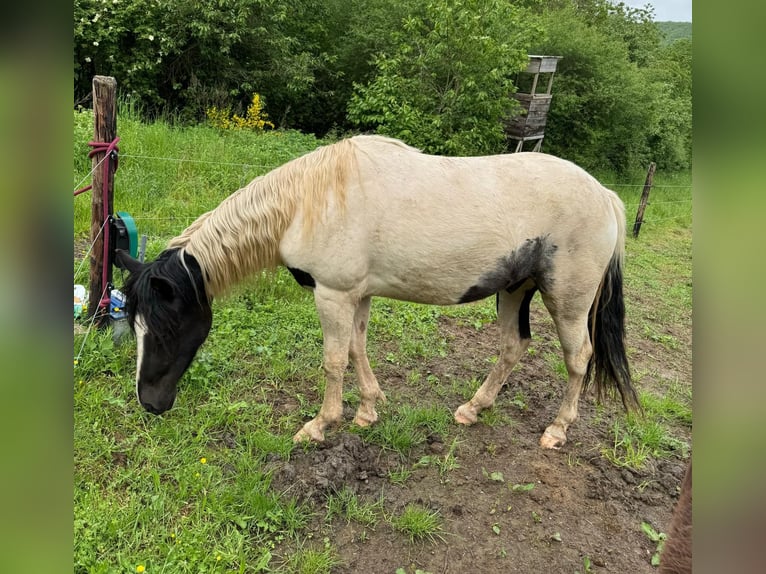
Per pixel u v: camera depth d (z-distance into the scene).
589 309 3.25
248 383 3.63
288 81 12.19
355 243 2.81
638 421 3.82
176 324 2.88
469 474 3.09
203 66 11.59
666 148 18.06
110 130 3.62
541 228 2.93
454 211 2.81
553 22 15.41
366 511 2.71
